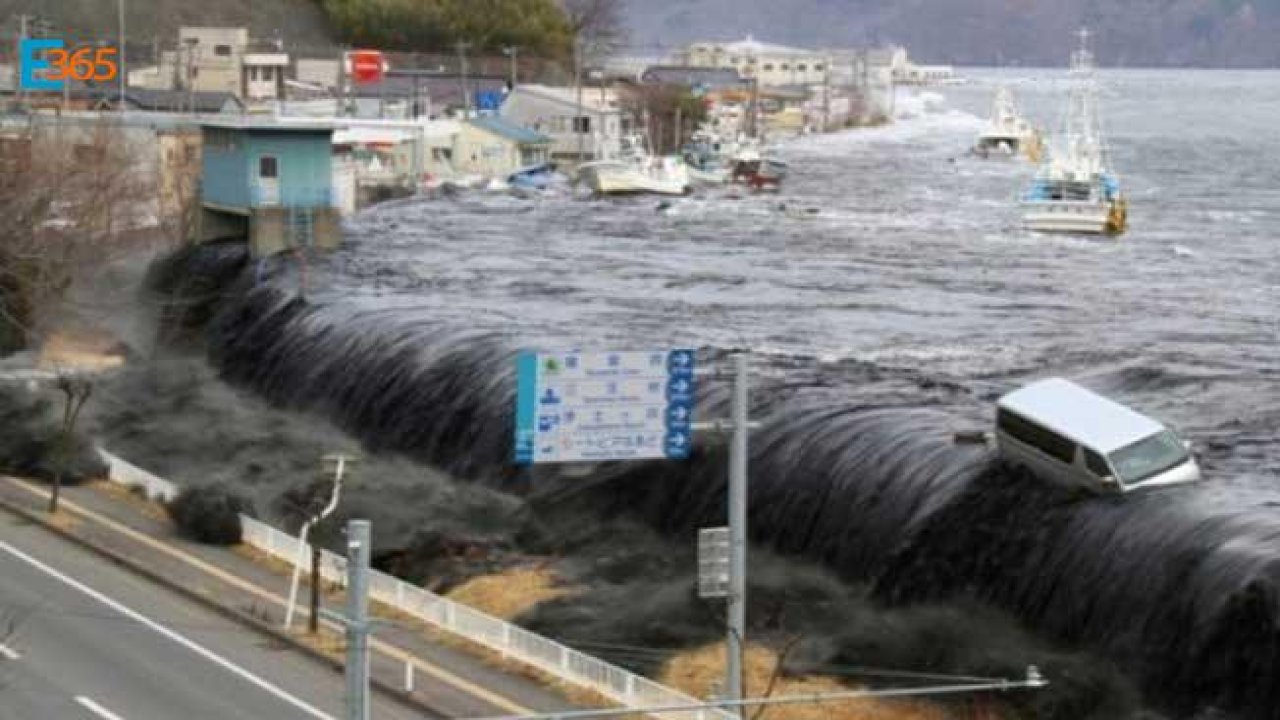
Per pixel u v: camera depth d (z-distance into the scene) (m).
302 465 85.88
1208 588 56.88
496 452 82.69
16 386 97.50
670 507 74.25
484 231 151.75
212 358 108.00
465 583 69.06
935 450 69.44
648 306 111.56
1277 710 54.09
